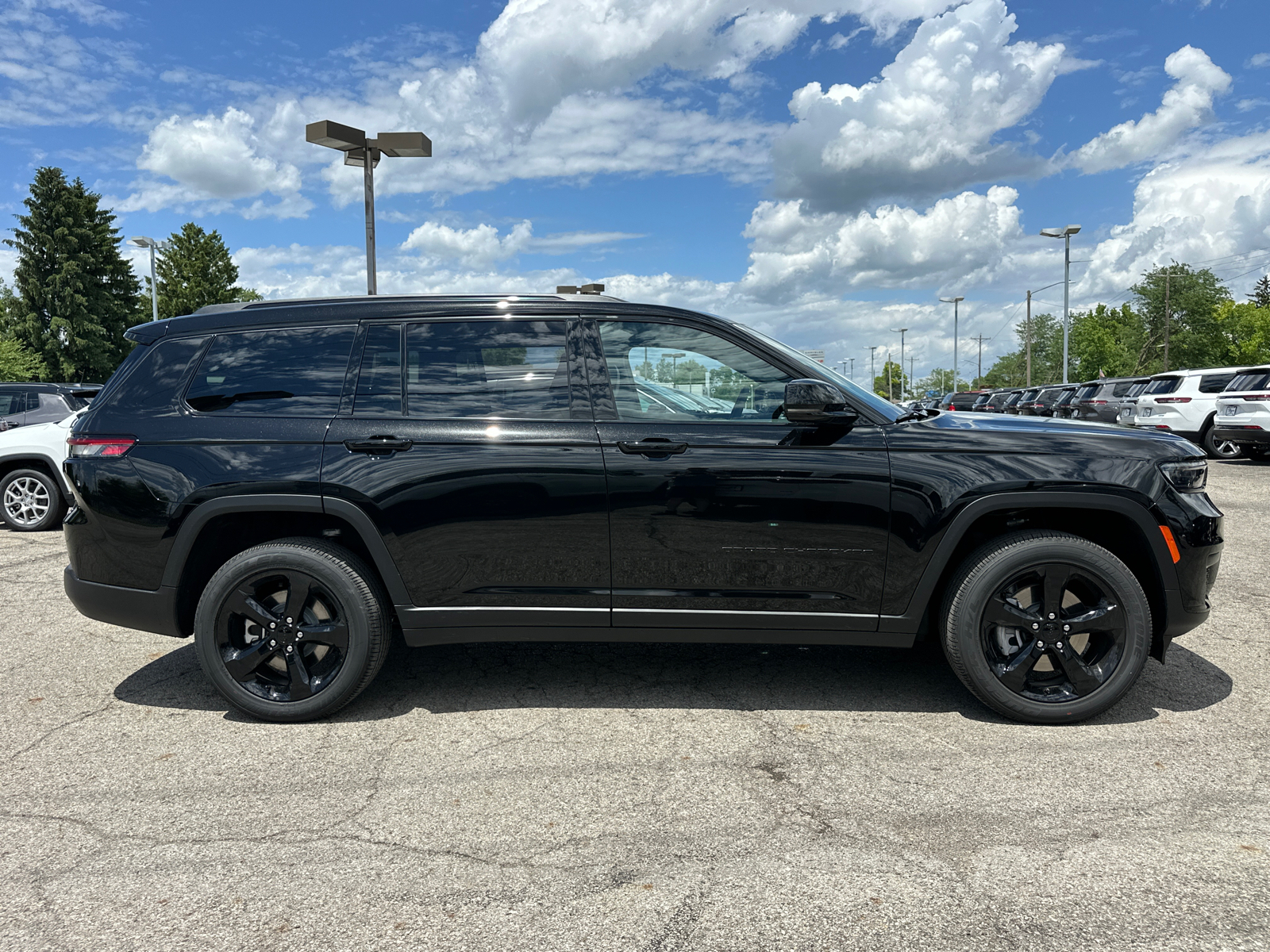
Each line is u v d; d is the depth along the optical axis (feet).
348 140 41.91
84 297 203.00
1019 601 10.87
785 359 11.23
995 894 7.14
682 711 11.56
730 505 10.71
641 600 10.94
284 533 11.71
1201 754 9.95
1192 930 6.62
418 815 8.69
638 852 7.90
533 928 6.73
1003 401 114.73
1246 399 44.88
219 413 11.26
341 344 11.46
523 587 11.02
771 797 9.00
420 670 13.42
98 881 7.49
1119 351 279.69
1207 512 10.69
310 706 11.16
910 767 9.69
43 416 29.96
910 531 10.66
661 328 11.33
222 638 11.20
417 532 10.87
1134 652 10.65
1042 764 9.73
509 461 10.82
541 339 11.32
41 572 21.81
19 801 9.08
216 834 8.33
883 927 6.71
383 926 6.79
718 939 6.56
